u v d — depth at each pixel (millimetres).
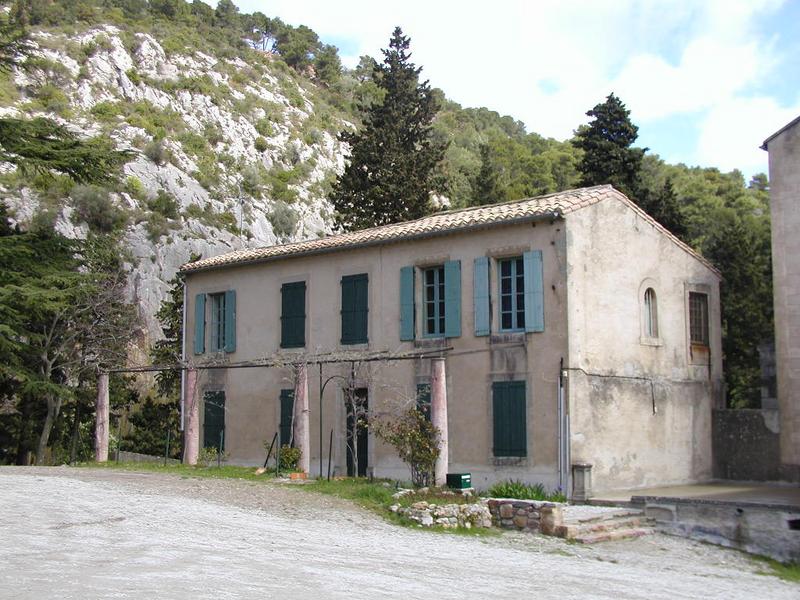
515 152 80750
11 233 29469
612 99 31891
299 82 109125
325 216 78062
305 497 16141
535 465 18188
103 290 29406
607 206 19500
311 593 8789
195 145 76000
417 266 20625
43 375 27312
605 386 18766
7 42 29578
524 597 9586
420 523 14344
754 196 59500
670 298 21062
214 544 11484
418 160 38688
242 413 23969
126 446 32938
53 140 28188
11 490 15641
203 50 99375
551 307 18312
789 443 20094
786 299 20266
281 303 23422
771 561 14320
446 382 19812
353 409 20672
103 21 93438
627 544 14531
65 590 8172
